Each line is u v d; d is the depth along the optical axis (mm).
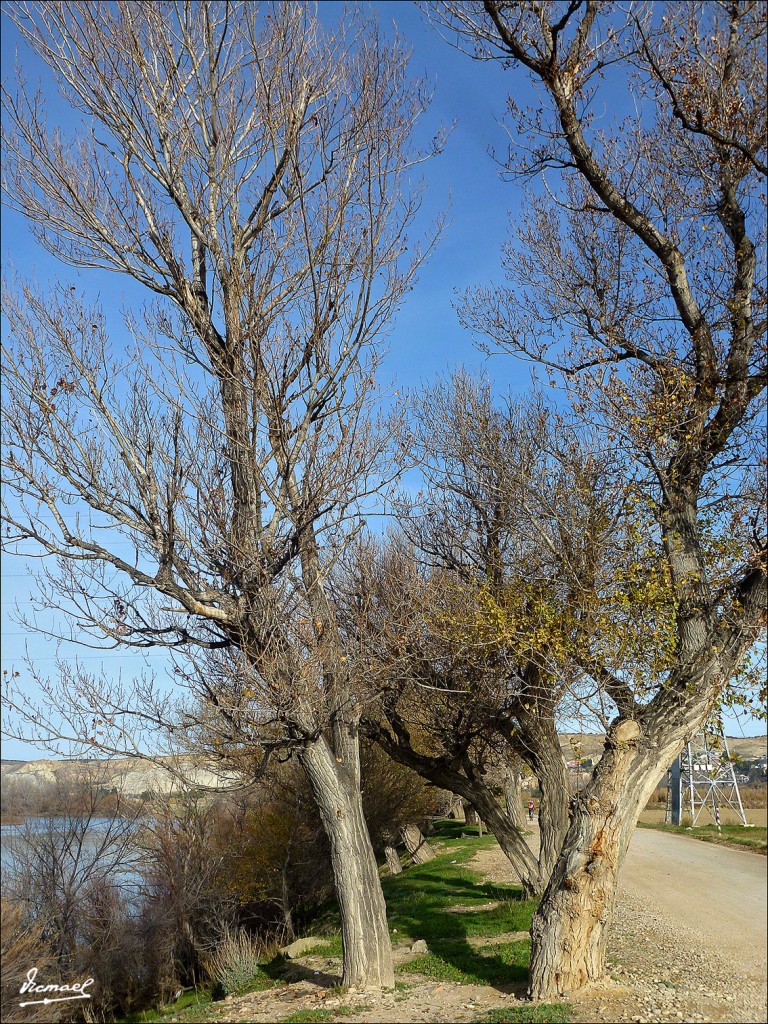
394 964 13211
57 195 11961
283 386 11992
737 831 27781
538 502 15070
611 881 10484
